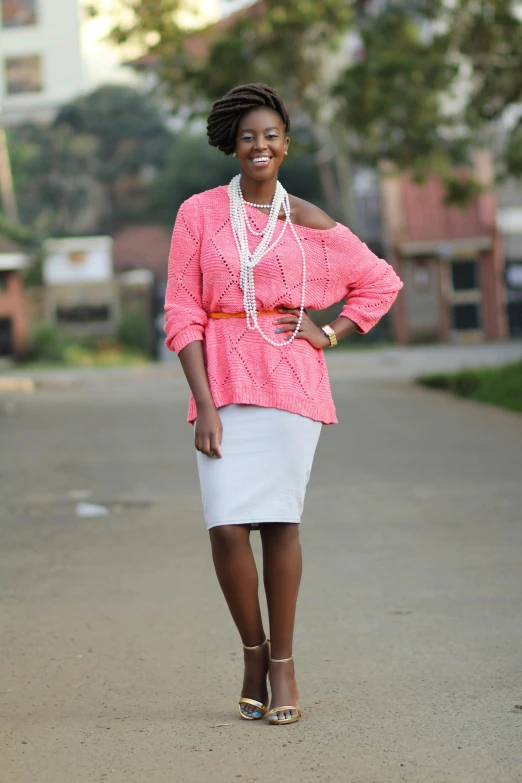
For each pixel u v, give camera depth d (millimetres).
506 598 8133
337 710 5934
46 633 7605
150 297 60688
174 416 23719
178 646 7223
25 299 58875
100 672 6742
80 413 25234
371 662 6758
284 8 28562
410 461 15609
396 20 29781
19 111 96500
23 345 57031
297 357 5777
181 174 72438
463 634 7266
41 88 96500
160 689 6402
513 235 60438
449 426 19891
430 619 7641
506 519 11180
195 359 5723
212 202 5832
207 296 5789
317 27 30594
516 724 5609
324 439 18469
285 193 5855
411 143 30984
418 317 60594
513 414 21641
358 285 6008
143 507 12586
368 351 55000
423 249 59875
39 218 83812
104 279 59844
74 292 59750
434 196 60688
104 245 59938
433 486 13344
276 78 29812
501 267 60500
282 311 5801
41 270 59156
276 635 5852
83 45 96062
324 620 7695
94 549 10352
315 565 9352
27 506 12945
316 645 7133
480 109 28719
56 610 8195
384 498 12594
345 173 58125
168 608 8148
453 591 8375
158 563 9648
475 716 5754
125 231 78000
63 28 96062
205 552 10039
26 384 39469
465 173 58406
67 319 59938
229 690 6363
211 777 5051
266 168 5730
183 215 5820
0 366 55500
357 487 13414
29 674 6742
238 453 5676
